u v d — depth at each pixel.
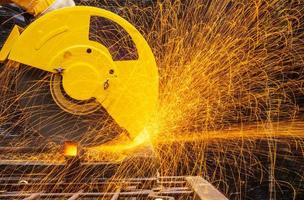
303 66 5.79
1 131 3.89
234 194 6.47
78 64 2.90
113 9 6.32
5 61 3.10
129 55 3.86
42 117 3.06
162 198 2.44
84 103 3.02
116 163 2.92
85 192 2.79
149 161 2.95
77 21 2.89
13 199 2.55
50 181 2.87
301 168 5.71
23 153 3.20
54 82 2.99
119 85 2.93
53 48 2.91
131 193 2.61
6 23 5.44
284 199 5.82
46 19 2.89
